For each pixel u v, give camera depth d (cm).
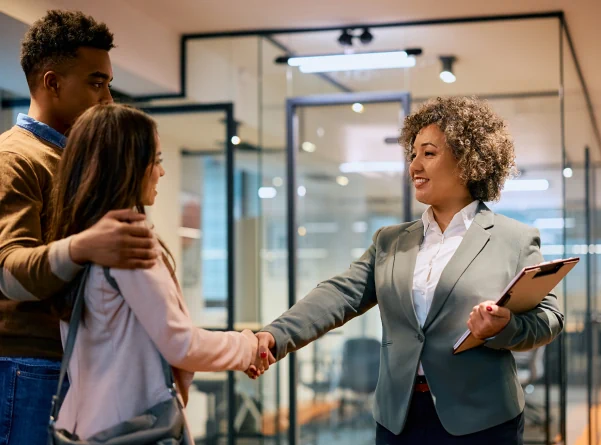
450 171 213
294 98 521
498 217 214
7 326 194
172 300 171
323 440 559
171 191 541
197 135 536
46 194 197
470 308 199
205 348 175
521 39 488
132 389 169
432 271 209
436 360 200
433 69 504
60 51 207
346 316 232
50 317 195
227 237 531
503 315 184
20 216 187
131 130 174
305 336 224
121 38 454
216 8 471
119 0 451
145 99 538
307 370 564
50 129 205
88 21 212
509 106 496
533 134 491
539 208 490
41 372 195
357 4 464
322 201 555
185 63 532
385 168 532
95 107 178
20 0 364
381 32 508
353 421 573
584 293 518
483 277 201
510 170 226
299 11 477
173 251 539
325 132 533
